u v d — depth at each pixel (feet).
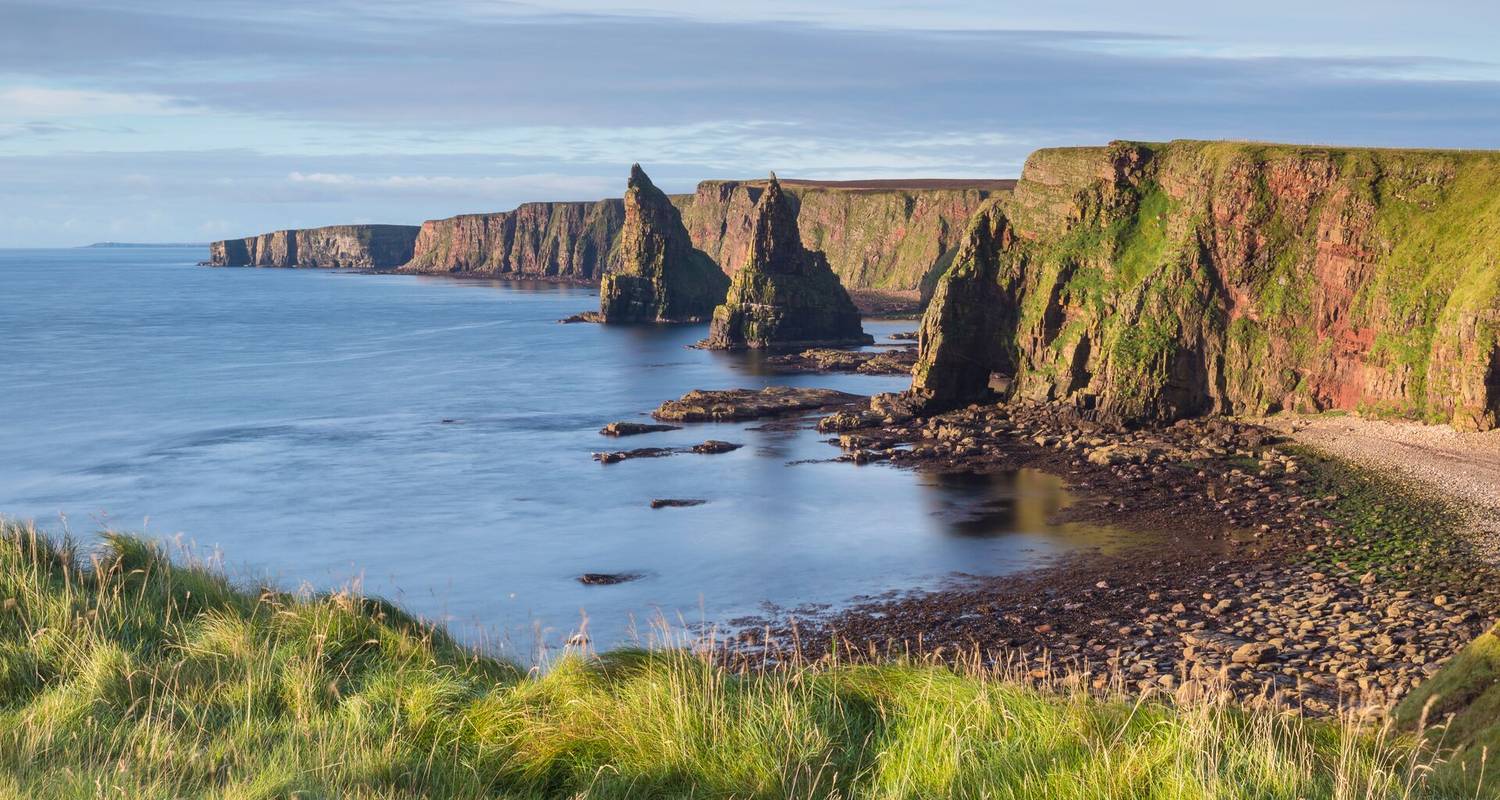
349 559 217.56
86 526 242.37
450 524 245.65
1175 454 310.65
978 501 264.52
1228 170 381.60
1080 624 169.48
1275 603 177.88
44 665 52.60
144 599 60.95
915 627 170.09
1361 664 143.64
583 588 197.26
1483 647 56.03
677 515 253.44
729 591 193.67
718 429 379.96
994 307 417.90
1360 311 349.61
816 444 350.02
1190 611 174.40
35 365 564.71
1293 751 42.65
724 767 42.68
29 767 39.58
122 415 406.41
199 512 258.37
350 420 397.60
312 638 56.75
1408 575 190.49
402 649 57.67
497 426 385.50
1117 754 41.11
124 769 38.58
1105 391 369.91
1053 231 417.08
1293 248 367.86
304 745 44.04
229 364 576.20
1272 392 359.25
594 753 44.34
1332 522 230.68
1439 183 351.05
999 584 194.39
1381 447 302.04
